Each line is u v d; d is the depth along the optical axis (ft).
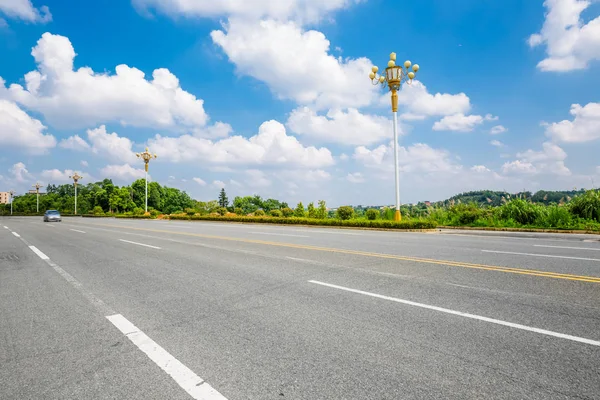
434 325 12.96
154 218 159.94
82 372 9.95
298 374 9.55
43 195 444.14
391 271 22.77
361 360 10.29
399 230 61.11
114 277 22.95
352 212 81.76
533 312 14.17
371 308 15.08
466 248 33.58
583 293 16.76
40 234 62.08
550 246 34.22
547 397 8.25
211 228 72.02
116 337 12.50
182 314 14.89
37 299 17.83
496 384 8.85
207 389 8.89
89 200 393.50
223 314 14.76
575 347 10.93
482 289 17.80
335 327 12.96
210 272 23.84
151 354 11.00
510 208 61.26
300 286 19.21
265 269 24.36
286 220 86.33
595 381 8.93
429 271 22.53
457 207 71.31
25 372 10.01
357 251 32.40
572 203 57.21
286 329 12.88
